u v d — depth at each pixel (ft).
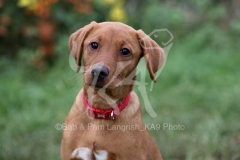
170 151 24.48
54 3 36.83
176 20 41.60
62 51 35.94
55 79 33.19
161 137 25.93
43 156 24.11
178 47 39.93
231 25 43.65
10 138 25.02
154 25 41.14
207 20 44.52
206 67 36.06
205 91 31.81
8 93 30.63
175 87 32.76
